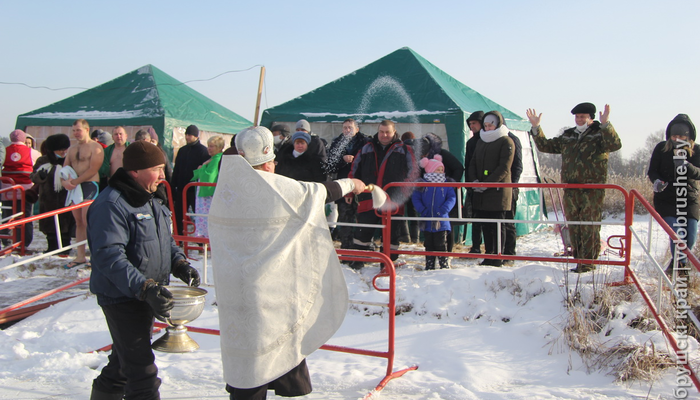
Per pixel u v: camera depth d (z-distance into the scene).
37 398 3.81
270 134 2.76
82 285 6.70
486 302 5.29
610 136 6.06
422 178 6.70
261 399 2.67
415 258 8.12
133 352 2.90
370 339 4.92
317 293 2.68
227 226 2.57
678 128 6.00
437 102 9.30
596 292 5.02
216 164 8.12
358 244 6.96
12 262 7.64
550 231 11.36
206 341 4.96
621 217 13.57
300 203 2.65
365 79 10.38
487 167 6.95
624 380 3.92
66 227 8.30
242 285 2.52
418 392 3.81
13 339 4.98
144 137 8.46
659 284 4.26
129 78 12.95
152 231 2.99
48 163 8.32
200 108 13.05
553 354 4.42
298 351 2.65
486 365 4.28
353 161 7.06
